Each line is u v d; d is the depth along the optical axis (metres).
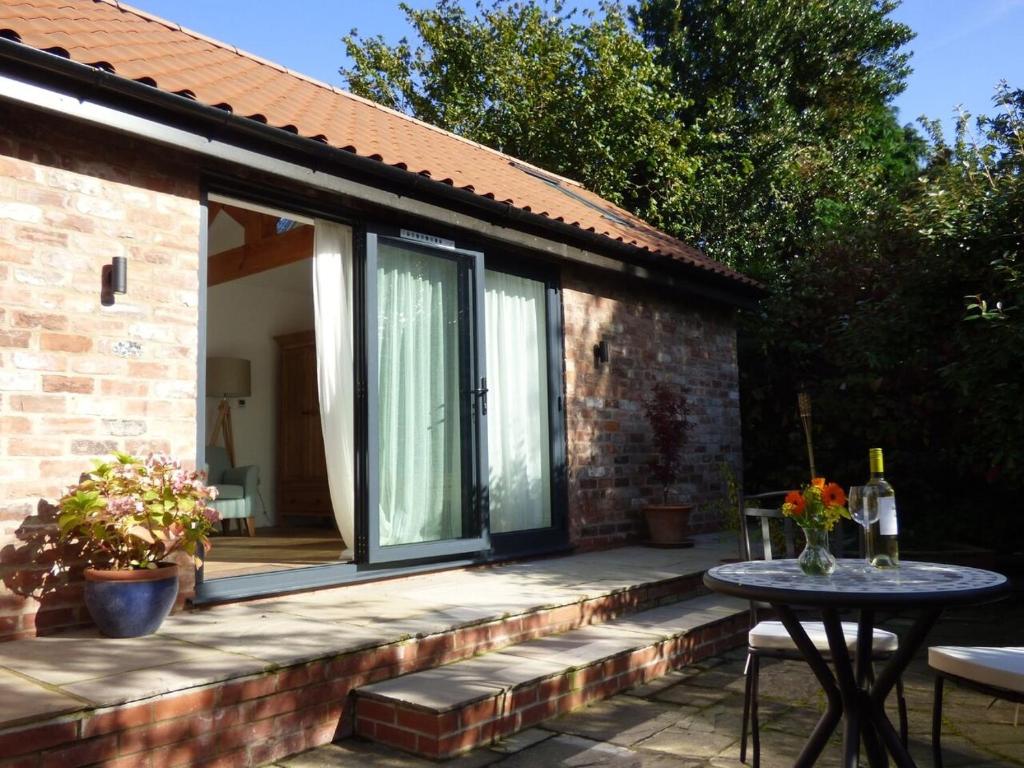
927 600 2.26
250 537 7.95
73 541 3.75
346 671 3.51
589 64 15.58
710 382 8.83
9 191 3.80
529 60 15.72
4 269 3.75
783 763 3.19
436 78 16.67
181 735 2.93
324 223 5.46
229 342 9.57
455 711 3.29
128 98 4.02
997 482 7.76
